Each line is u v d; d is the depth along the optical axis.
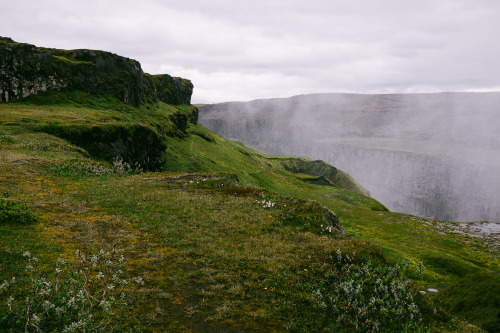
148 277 12.40
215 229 18.67
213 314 10.67
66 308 9.01
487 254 62.75
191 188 28.02
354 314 11.70
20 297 9.55
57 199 20.50
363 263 15.13
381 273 14.09
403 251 58.25
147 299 10.97
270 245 17.11
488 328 16.88
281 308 11.39
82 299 9.31
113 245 14.84
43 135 46.41
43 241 13.96
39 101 90.62
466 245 68.44
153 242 15.85
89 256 13.24
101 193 23.36
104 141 58.75
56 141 44.69
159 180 30.03
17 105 78.88
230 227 19.25
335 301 11.91
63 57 110.38
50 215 17.58
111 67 122.31
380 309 11.55
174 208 21.75
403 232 76.50
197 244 16.11
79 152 44.47
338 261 15.38
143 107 143.62
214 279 12.87
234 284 12.59
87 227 16.53
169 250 15.15
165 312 10.45
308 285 13.05
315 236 19.19
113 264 12.68
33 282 9.73
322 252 16.17
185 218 20.03
